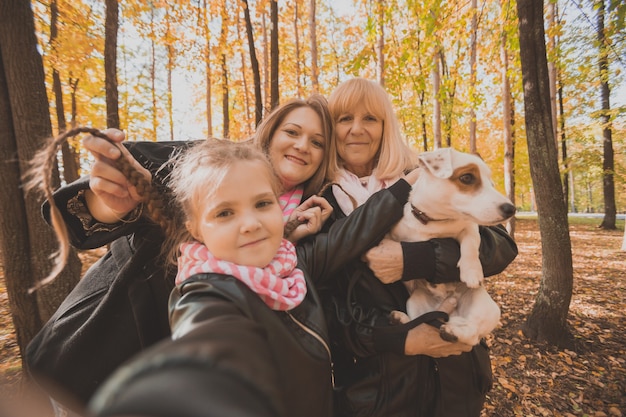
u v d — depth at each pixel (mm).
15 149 2375
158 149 1388
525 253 8945
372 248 1456
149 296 1197
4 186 2346
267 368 459
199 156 1076
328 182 1808
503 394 3338
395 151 1874
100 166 973
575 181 35406
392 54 7691
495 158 18031
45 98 2473
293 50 12578
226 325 574
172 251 1116
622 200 35188
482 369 1446
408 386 1356
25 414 2229
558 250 3957
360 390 1378
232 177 982
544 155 3773
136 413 272
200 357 372
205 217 976
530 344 4066
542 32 3572
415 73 10648
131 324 1176
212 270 907
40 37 5250
